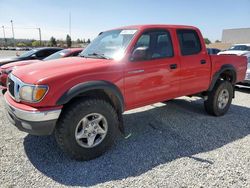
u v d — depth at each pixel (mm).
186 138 3764
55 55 7320
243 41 50406
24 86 2752
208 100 4742
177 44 3994
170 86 3910
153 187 2504
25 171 2779
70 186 2523
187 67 4090
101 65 3100
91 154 3045
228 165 2936
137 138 3746
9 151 3248
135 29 3643
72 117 2824
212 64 4535
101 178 2670
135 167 2895
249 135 3920
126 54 3336
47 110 2658
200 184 2551
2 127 4113
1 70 6156
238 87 8000
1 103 5613
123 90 3285
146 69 3494
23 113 2686
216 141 3662
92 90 3020
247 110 5395
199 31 4406
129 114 4980
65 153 3016
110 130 3174
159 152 3281
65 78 2764
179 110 5270
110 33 4039
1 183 2535
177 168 2871
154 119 4668
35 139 3645
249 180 2627
